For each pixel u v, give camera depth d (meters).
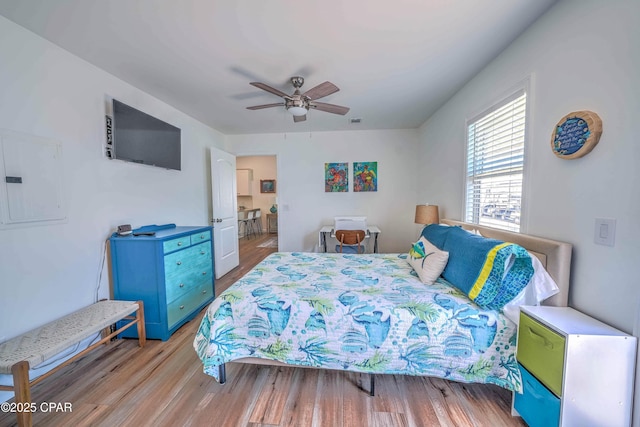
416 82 2.53
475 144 2.45
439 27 1.70
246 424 1.38
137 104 2.59
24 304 1.66
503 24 1.68
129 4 1.47
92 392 1.60
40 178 1.75
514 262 1.49
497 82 2.06
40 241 1.75
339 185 4.46
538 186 1.65
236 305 1.63
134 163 2.52
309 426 1.36
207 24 1.65
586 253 1.33
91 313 1.88
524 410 1.32
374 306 1.55
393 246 4.46
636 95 1.10
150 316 2.22
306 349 1.55
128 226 2.31
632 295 1.11
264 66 2.18
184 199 3.37
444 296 1.64
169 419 1.41
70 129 1.94
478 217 2.42
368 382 1.69
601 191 1.25
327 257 2.73
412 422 1.38
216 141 4.24
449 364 1.44
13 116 1.61
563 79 1.46
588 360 1.09
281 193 4.57
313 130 4.35
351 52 1.99
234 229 4.39
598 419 1.11
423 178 3.97
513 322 1.42
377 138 4.36
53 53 1.83
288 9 1.53
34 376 1.70
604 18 1.22
